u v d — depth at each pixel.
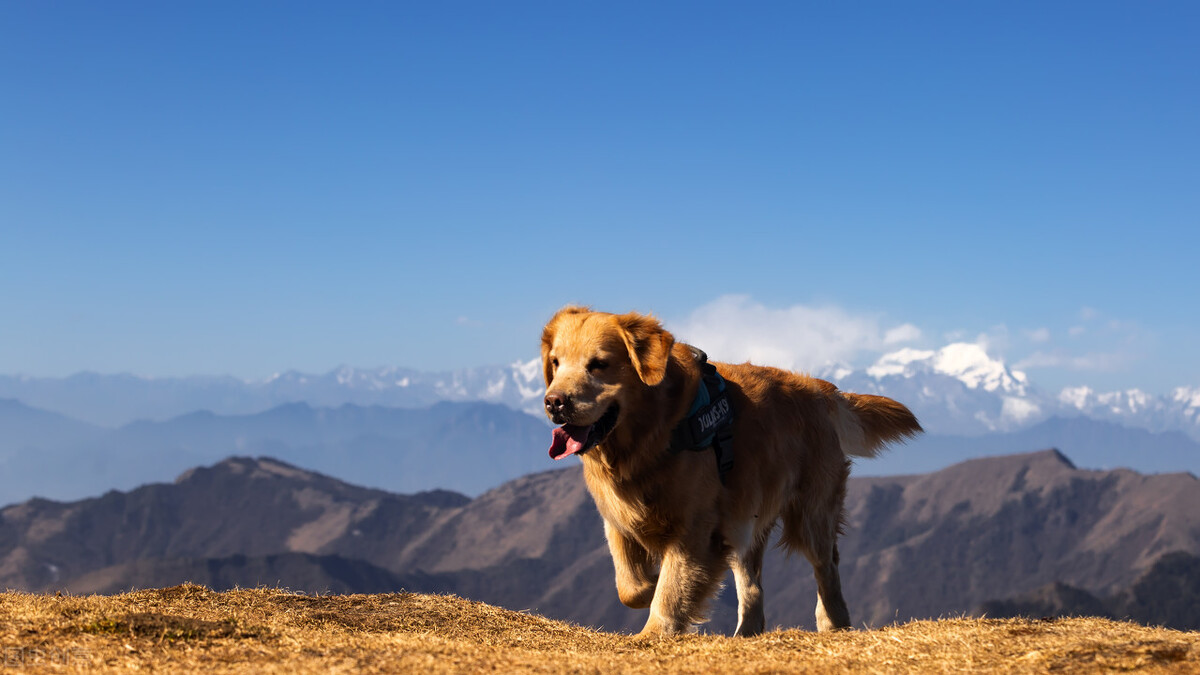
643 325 4.40
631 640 4.41
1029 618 4.23
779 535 4.89
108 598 4.62
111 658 3.85
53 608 4.26
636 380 4.40
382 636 4.21
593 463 4.49
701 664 3.94
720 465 4.52
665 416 4.42
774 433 4.70
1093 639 3.92
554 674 3.82
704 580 4.46
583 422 4.34
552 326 4.53
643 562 4.61
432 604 4.89
